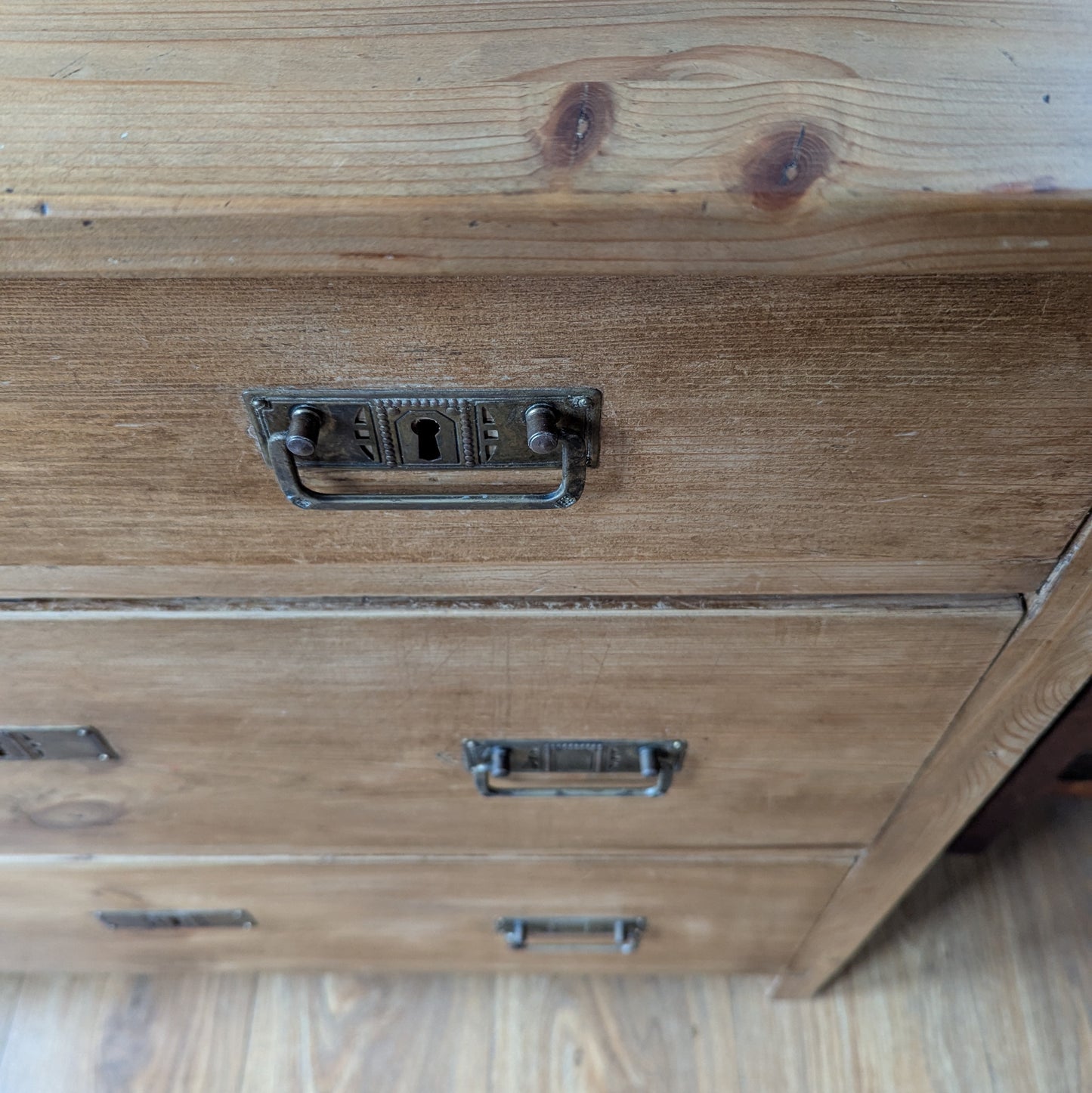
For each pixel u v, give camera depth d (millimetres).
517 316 306
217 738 511
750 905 699
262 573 412
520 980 881
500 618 427
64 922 733
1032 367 322
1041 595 416
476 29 314
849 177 272
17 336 312
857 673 461
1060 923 897
